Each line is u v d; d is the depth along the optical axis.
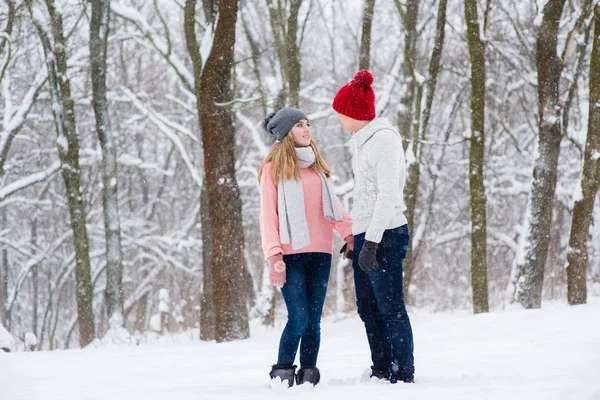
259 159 24.77
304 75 25.69
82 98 20.58
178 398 4.01
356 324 14.11
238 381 5.14
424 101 17.38
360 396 3.60
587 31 16.06
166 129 21.36
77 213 17.45
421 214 26.17
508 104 23.42
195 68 15.73
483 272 15.41
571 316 8.57
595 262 21.84
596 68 12.93
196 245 25.23
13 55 19.52
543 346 6.14
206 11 15.98
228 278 12.72
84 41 21.38
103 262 26.58
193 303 29.41
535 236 15.42
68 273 27.12
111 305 17.20
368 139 4.58
